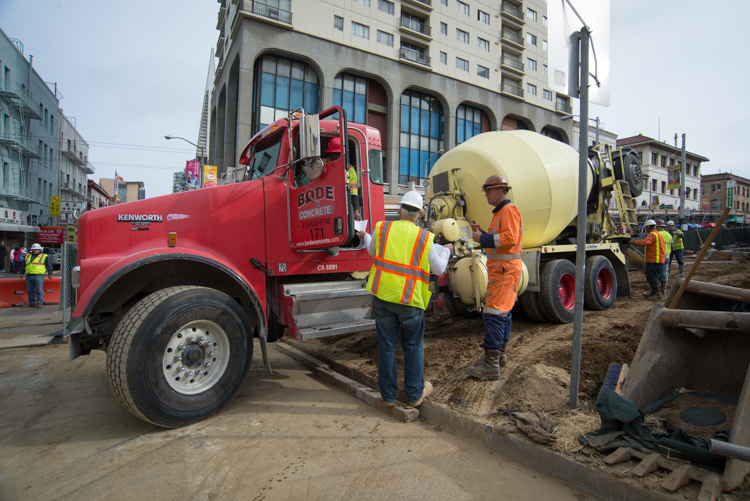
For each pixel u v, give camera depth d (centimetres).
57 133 3734
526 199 591
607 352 404
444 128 3262
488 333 376
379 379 342
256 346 614
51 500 225
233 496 228
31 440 299
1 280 1090
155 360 293
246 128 2369
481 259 519
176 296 308
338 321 405
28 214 3006
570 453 244
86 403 375
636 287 948
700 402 266
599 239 742
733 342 284
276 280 417
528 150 610
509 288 372
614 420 252
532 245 634
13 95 2684
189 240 363
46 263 1107
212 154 3550
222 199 381
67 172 4091
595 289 639
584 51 295
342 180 358
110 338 327
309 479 244
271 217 407
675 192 4794
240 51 2402
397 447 285
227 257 379
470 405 326
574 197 625
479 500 222
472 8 3403
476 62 3412
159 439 298
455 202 607
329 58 2636
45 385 430
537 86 3853
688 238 2253
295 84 2595
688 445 223
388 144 2955
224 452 278
